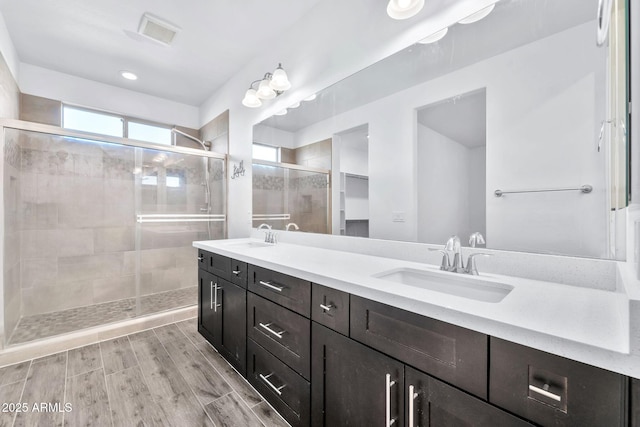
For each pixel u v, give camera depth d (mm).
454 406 750
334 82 1896
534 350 622
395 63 1546
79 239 2746
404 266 1325
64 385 1638
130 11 2090
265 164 2574
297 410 1263
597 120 939
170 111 3693
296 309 1275
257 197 2697
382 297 908
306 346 1220
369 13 1670
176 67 2881
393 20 1547
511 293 895
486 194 1211
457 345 745
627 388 519
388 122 1594
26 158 2385
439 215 1368
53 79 2904
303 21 2141
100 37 2393
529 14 1091
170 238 3238
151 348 2104
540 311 728
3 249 1992
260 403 1504
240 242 2365
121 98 3320
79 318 2488
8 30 2279
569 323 649
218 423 1356
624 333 584
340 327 1064
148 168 3090
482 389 701
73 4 2012
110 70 2930
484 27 1214
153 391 1591
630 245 695
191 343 2191
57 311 2633
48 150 2523
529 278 1087
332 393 1098
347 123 1829
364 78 1710
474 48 1244
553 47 1033
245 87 2842
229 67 2881
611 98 869
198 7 2049
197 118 3906
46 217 2549
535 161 1079
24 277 2412
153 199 3127
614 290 916
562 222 1023
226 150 3217
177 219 3266
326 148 1980
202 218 3334
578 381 570
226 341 1855
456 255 1192
